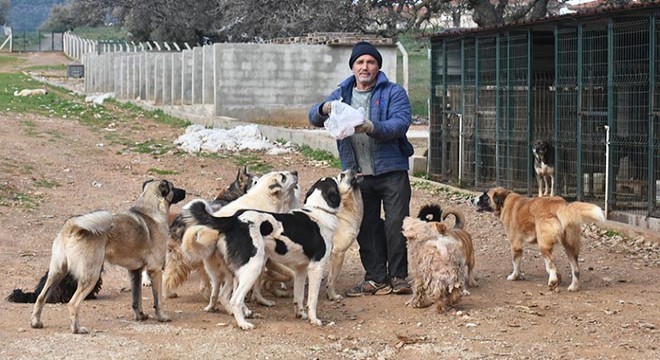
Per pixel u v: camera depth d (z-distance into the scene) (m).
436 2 26.88
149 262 8.02
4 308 8.45
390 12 28.84
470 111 16.86
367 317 8.38
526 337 7.64
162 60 33.41
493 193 10.29
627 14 12.53
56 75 52.47
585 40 13.76
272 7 31.05
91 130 24.44
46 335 7.43
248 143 21.62
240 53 27.73
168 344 7.24
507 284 9.91
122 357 6.86
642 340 7.54
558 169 14.75
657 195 12.99
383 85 9.20
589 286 9.81
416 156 19.09
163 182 8.20
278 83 28.06
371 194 9.34
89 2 55.53
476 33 16.33
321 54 28.25
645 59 12.84
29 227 12.98
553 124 15.70
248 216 7.90
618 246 12.18
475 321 8.17
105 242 7.65
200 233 7.84
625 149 13.34
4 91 36.44
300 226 8.00
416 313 8.52
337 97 9.42
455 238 8.97
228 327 7.86
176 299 9.13
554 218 9.46
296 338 7.56
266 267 8.92
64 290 8.77
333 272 9.05
